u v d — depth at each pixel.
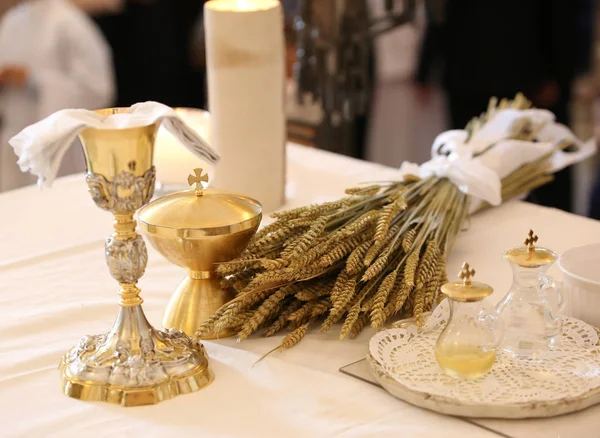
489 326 1.29
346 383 1.33
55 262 1.70
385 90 5.54
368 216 1.46
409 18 2.64
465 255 1.69
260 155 1.84
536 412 1.24
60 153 1.26
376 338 1.36
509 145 1.92
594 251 1.48
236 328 1.43
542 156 1.97
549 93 3.65
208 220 1.38
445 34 3.61
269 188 1.87
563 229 1.80
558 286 1.36
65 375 1.33
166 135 1.89
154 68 4.79
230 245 1.39
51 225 1.86
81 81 3.85
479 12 3.40
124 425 1.27
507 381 1.29
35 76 3.77
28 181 3.87
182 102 4.97
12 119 3.80
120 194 1.27
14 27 3.75
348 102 2.56
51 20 3.76
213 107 1.83
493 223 1.83
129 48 4.71
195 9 4.79
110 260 1.31
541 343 1.34
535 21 3.43
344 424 1.26
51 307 1.53
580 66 4.52
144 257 1.32
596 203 3.27
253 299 1.41
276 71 1.82
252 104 1.80
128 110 1.32
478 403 1.24
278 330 1.45
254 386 1.33
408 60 5.46
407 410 1.28
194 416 1.28
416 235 1.54
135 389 1.30
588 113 4.65
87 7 4.41
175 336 1.36
